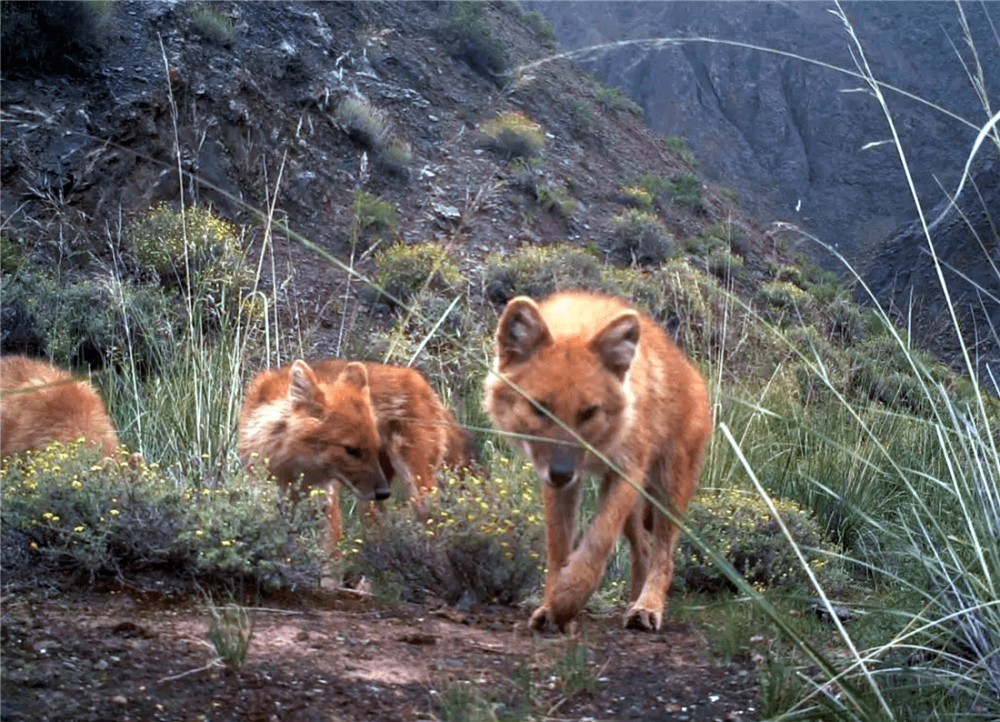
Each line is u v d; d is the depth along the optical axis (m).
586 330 6.14
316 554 6.65
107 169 18.84
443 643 5.57
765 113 46.66
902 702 4.65
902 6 33.66
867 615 5.70
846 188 43.41
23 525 5.98
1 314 14.37
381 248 22.78
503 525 7.09
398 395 8.87
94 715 4.06
